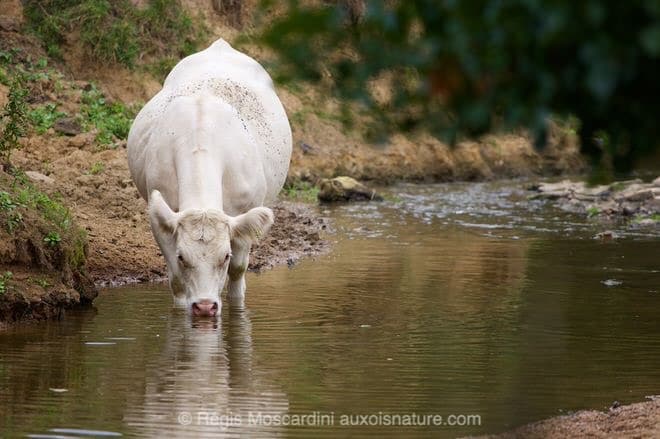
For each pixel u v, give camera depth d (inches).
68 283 848.9
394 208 1619.1
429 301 912.3
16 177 943.7
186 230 784.3
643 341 772.6
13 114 1058.1
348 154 2003.0
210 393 627.8
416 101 269.0
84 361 695.1
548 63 258.2
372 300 912.3
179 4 2004.2
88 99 1638.8
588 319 845.8
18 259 828.6
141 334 772.6
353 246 1221.7
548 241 1286.9
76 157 1286.9
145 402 608.1
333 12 264.8
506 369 690.8
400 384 653.3
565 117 271.1
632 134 264.2
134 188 1197.7
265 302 895.7
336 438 550.9
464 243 1262.3
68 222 889.5
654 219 1482.5
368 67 269.4
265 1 272.8
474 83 263.3
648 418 566.6
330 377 666.2
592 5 247.8
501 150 2244.1
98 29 1831.9
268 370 681.0
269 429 564.4
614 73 248.5
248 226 807.1
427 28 266.1
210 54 1023.0
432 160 2114.9
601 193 1743.4
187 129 860.0
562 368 694.5
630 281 1017.5
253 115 935.7
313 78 275.7
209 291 783.1
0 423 565.6
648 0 243.1
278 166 958.4
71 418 576.4
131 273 989.2
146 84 1850.4
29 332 774.5
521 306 894.4
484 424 576.1
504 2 256.8
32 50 1744.6
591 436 546.0
